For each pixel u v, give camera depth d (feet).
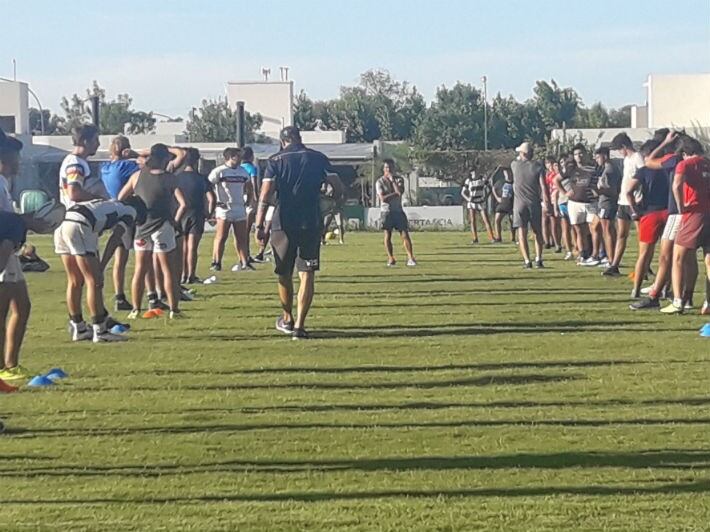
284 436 25.31
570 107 262.67
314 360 35.40
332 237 109.50
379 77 326.24
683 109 207.00
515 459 23.15
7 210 30.58
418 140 240.32
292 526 18.99
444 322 44.21
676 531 18.52
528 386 30.78
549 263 74.13
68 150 170.60
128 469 22.77
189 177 59.62
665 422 26.30
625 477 21.76
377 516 19.51
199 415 27.58
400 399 29.30
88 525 19.16
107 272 68.85
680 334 40.22
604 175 64.08
